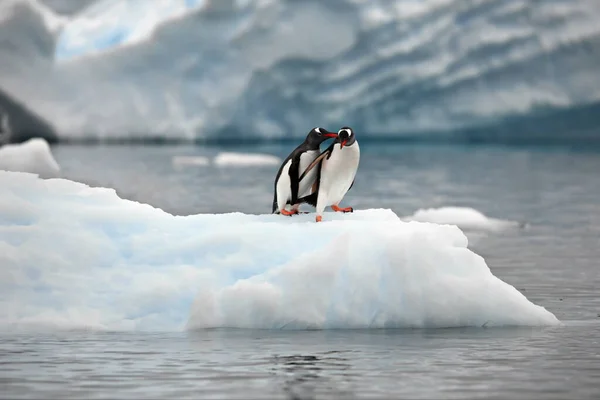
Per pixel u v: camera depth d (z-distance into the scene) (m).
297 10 115.69
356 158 23.80
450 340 21.66
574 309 26.56
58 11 126.00
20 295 23.22
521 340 21.72
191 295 23.17
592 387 17.39
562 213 56.44
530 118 129.62
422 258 23.42
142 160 95.44
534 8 118.81
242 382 17.62
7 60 113.81
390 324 23.16
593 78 121.75
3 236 24.16
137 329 22.61
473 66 121.56
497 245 42.75
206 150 113.00
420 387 17.31
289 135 125.31
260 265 23.53
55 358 19.67
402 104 125.31
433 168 90.88
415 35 118.56
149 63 116.44
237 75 117.81
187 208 54.81
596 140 135.25
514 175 83.75
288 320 22.72
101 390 17.03
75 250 24.02
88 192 26.39
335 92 122.31
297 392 16.92
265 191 66.69
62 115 116.75
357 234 23.84
